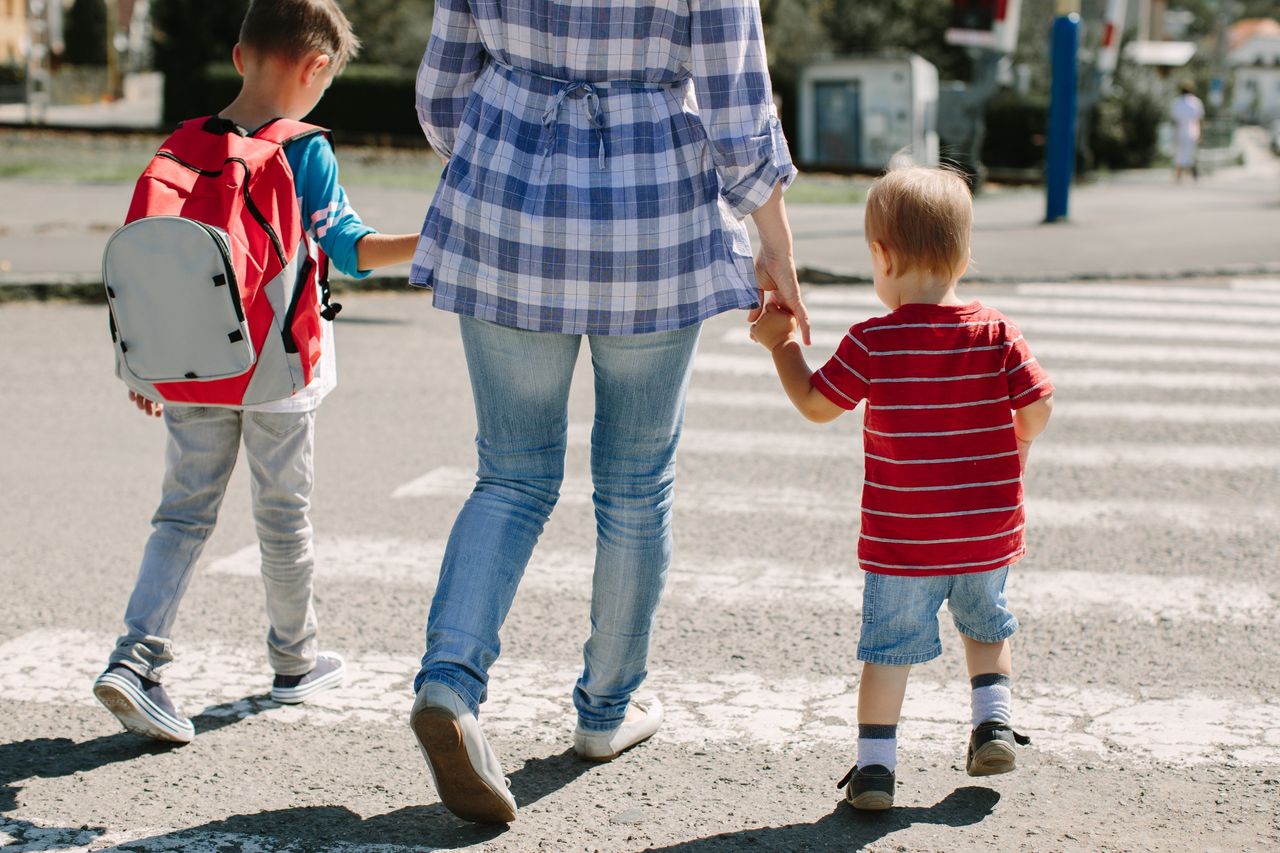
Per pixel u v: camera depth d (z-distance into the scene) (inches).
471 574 117.7
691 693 152.9
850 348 124.4
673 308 116.9
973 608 125.3
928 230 123.6
